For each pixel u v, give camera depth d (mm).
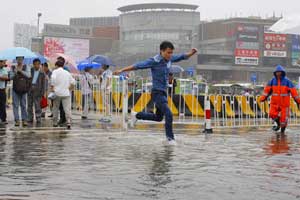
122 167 7078
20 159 7719
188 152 8898
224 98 21797
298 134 13648
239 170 7020
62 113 15477
